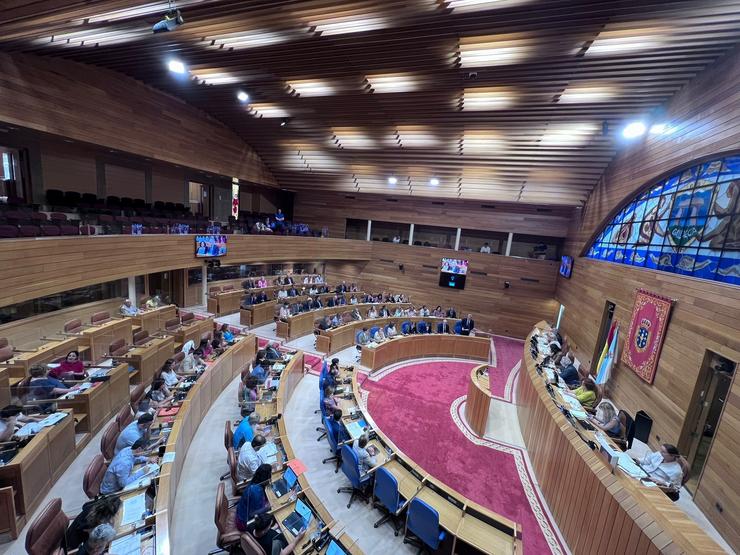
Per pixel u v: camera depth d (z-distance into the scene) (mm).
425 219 18406
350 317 13734
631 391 7660
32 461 4504
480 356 13094
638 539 3508
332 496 5406
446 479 6293
